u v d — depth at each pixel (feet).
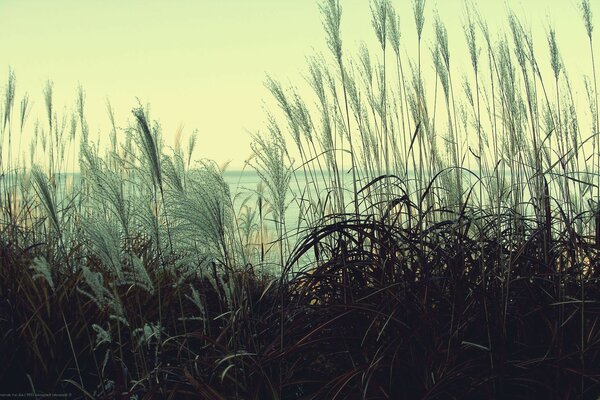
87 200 13.05
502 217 10.44
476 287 8.31
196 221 7.99
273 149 9.20
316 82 11.91
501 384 7.59
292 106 11.41
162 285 10.96
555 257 9.38
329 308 8.61
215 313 10.91
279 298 9.91
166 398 7.75
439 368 7.60
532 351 8.37
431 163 12.86
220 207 8.34
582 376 7.47
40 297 10.37
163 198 8.39
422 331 8.15
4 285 11.05
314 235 8.93
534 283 8.82
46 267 7.21
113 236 7.64
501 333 7.89
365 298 8.65
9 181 16.30
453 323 8.27
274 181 9.31
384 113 12.26
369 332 8.52
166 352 9.16
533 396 7.84
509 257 8.44
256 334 8.41
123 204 8.16
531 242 9.82
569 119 11.76
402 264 8.79
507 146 11.67
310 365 8.87
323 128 11.94
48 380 9.52
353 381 8.04
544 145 11.85
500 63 11.27
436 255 9.00
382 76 12.16
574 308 8.64
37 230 14.93
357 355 8.38
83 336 10.12
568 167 11.90
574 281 9.14
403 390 7.71
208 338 7.90
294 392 8.48
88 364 9.94
